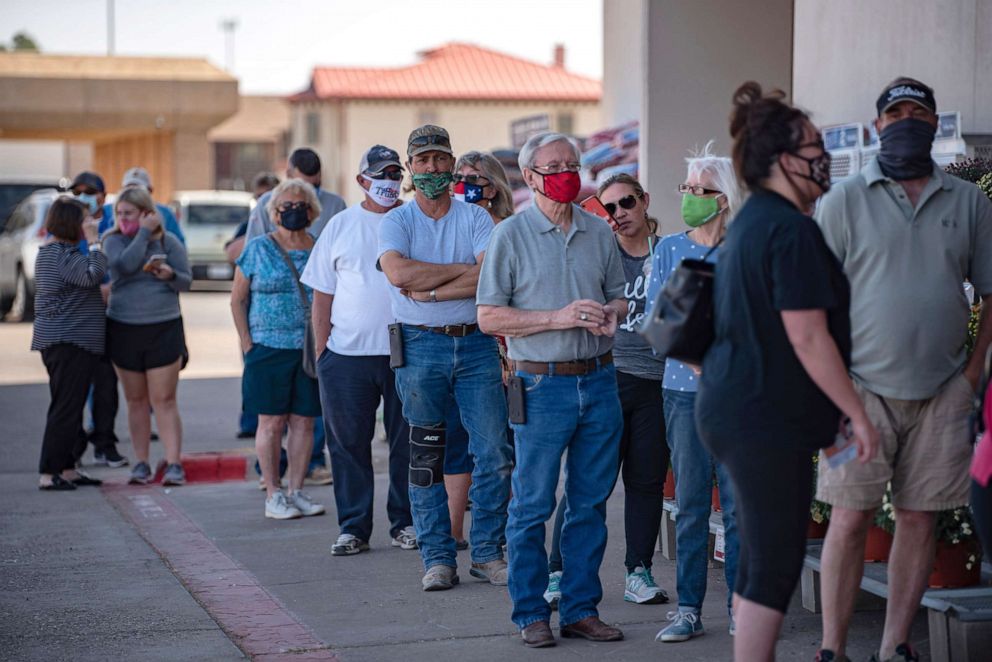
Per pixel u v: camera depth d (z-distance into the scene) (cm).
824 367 453
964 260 550
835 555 552
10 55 5091
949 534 596
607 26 1728
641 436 703
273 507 973
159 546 884
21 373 1919
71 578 798
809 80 1136
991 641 551
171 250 1113
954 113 873
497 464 757
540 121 2256
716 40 1334
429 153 734
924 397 543
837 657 555
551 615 705
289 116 8512
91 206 1299
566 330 624
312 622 695
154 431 1418
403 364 745
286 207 939
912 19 1002
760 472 463
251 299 968
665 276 632
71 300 1084
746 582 474
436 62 7244
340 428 849
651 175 1328
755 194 474
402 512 875
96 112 4947
